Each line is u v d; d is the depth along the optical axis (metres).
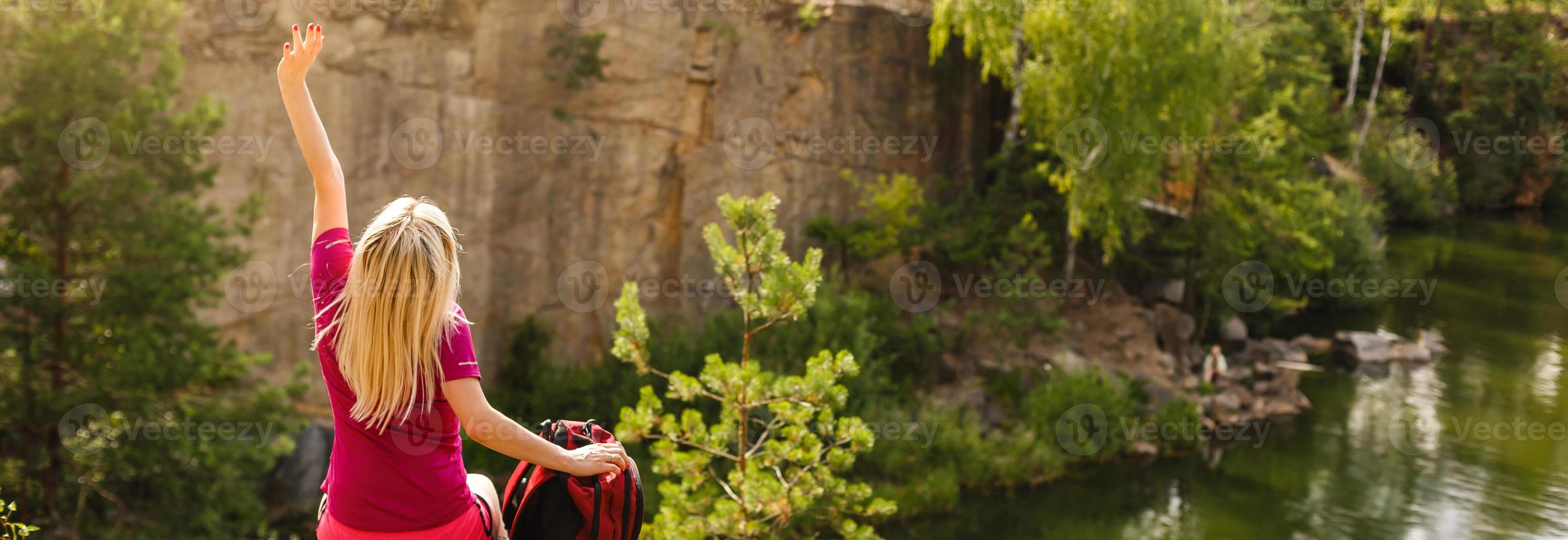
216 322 16.78
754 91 22.48
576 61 20.12
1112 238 24.73
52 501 13.13
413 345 2.02
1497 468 20.55
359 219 18.16
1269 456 21.23
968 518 17.97
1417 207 44.38
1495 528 17.73
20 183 12.72
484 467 18.19
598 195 20.77
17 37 12.45
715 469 13.11
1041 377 22.38
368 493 2.08
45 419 12.60
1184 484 19.77
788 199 23.30
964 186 26.45
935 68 25.53
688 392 7.98
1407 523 17.98
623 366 20.58
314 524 16.25
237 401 14.32
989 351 23.09
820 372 7.96
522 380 20.00
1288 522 18.06
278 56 17.12
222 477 14.01
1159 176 27.84
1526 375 26.38
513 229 19.91
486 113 19.30
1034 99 23.94
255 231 16.98
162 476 13.67
